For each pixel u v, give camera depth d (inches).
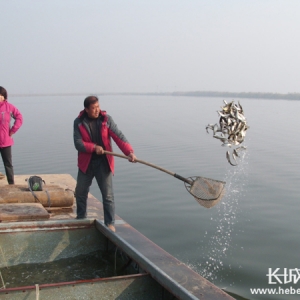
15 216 207.5
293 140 847.7
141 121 1430.9
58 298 139.1
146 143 793.6
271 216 321.4
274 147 730.8
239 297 197.3
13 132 282.8
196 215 328.5
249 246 260.8
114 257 194.4
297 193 390.6
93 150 198.5
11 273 185.2
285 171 498.9
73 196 250.7
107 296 144.9
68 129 1141.7
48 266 193.0
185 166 538.3
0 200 236.4
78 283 141.5
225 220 310.8
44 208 226.2
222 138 171.0
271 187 415.8
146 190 411.8
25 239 196.1
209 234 282.5
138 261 158.7
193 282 155.9
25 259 195.6
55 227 200.1
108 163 205.0
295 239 272.7
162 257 180.7
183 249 257.0
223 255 243.8
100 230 201.2
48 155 667.4
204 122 1380.4
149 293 149.7
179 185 432.5
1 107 278.4
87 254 204.5
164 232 288.5
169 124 1289.4
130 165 553.9
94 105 196.5
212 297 143.8
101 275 183.2
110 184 209.3
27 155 671.8
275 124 1306.6
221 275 219.3
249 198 374.9
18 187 257.1
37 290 135.4
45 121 1478.8
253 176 470.3
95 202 268.2
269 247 257.8
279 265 231.5
